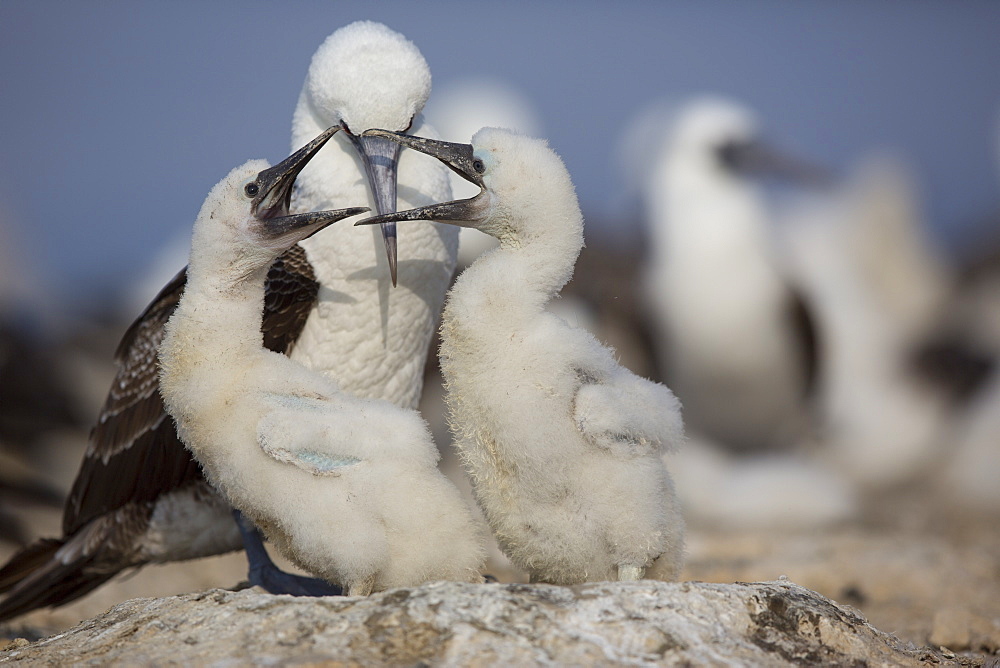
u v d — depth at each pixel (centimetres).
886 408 2727
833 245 3675
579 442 1012
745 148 2745
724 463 2402
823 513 2222
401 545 1005
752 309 2542
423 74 1251
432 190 1269
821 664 907
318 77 1248
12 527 1842
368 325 1259
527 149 1084
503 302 1038
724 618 919
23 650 966
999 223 4772
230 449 1017
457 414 1060
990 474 2405
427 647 866
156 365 1340
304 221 1059
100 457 1392
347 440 1000
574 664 848
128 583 1695
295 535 1006
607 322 2503
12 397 2384
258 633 899
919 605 1514
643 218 2748
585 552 1033
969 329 3209
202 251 1062
